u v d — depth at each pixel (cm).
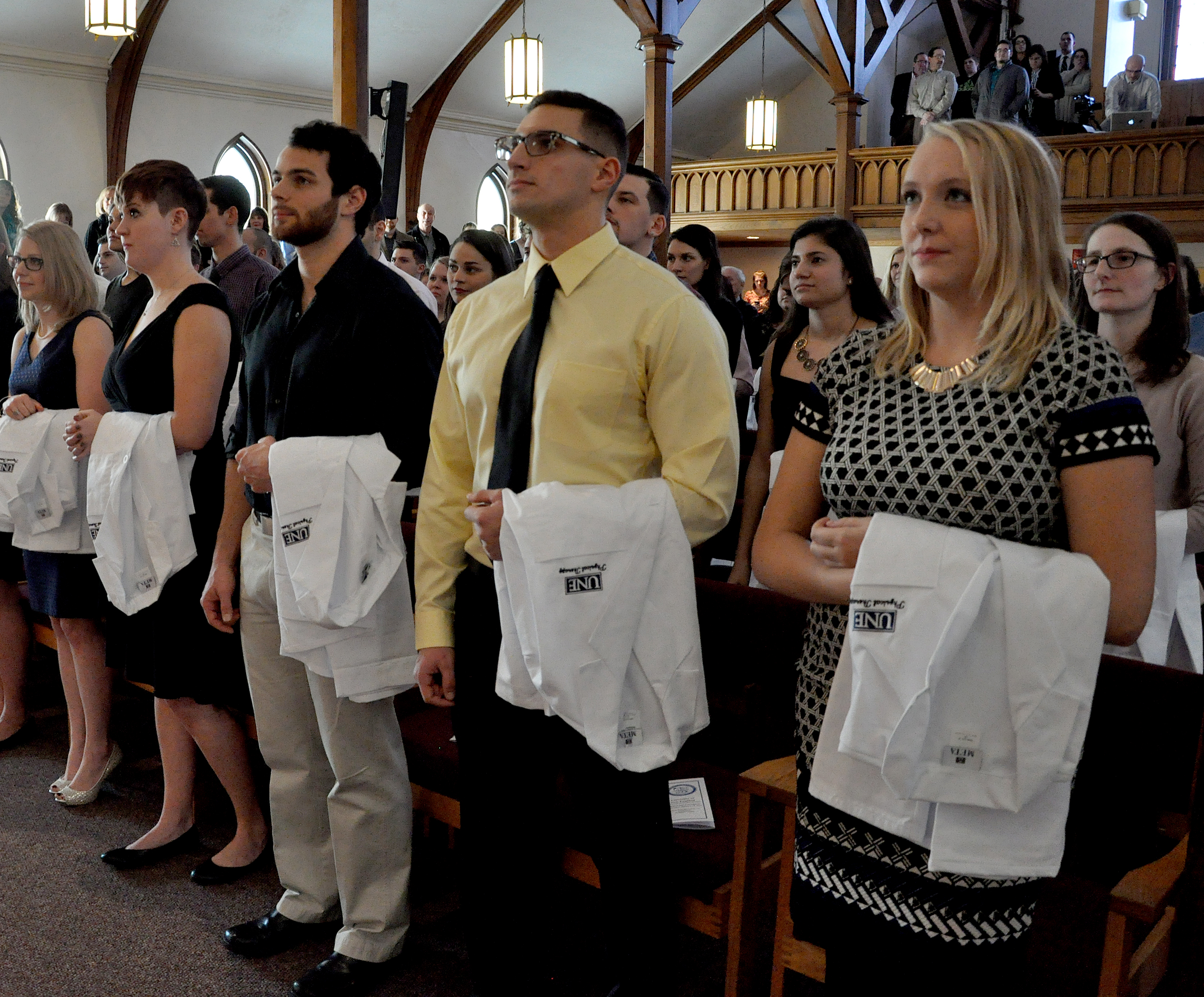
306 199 207
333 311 212
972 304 133
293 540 201
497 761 186
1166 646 202
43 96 1238
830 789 134
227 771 264
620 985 180
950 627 120
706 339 172
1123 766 186
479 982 192
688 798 209
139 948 234
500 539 162
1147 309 230
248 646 231
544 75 1530
